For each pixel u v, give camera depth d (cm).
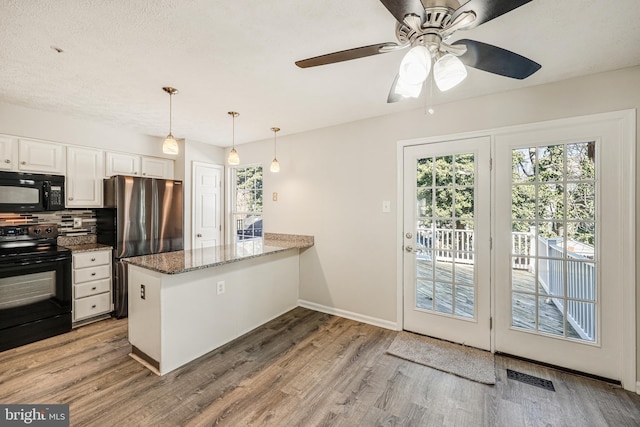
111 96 255
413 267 291
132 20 151
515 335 245
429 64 114
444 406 187
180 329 229
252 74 213
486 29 159
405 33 137
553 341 231
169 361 221
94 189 333
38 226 303
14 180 274
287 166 380
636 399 193
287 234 379
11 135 275
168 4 139
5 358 238
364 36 167
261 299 312
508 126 243
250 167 443
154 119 320
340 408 184
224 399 191
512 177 244
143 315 232
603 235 212
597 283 215
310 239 359
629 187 202
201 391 199
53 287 280
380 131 306
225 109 287
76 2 137
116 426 166
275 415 177
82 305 302
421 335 287
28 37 166
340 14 148
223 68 204
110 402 186
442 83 137
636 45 175
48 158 298
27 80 223
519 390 203
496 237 251
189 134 381
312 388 204
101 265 317
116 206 322
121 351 251
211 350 255
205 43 174
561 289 228
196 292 242
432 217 282
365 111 292
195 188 416
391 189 300
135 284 240
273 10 144
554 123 226
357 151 321
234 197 462
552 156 229
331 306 344
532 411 183
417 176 289
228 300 272
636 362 201
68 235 333
